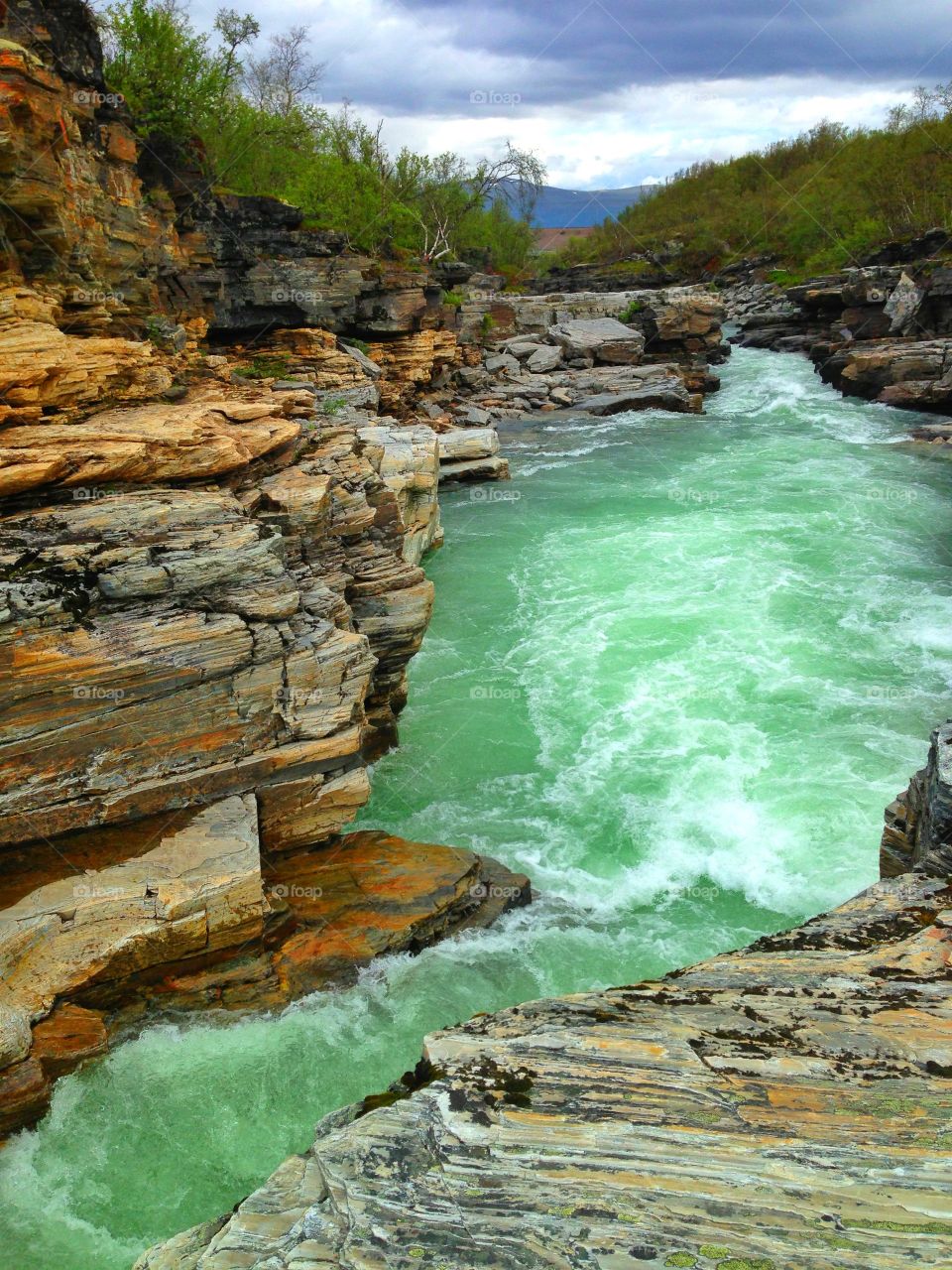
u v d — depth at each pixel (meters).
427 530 27.72
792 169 108.19
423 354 46.88
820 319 68.12
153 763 12.71
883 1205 4.84
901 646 22.31
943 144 78.75
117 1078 11.02
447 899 13.58
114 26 32.19
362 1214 4.92
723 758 17.95
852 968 7.68
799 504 33.47
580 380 55.88
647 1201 4.92
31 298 17.70
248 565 13.38
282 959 12.52
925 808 10.36
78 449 13.88
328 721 13.84
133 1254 9.25
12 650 11.61
